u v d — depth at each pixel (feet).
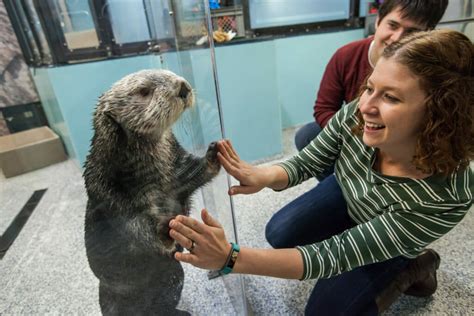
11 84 4.40
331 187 3.98
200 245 1.90
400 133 2.07
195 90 2.69
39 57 4.34
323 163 3.48
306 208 3.85
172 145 2.38
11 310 3.35
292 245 3.77
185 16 2.89
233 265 2.07
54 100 3.32
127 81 2.16
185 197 2.35
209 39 2.20
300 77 9.26
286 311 3.64
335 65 4.96
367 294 2.94
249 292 3.91
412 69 1.85
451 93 1.83
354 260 2.38
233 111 7.07
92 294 3.46
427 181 2.30
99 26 3.79
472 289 3.64
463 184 2.27
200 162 2.46
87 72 3.23
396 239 2.33
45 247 3.73
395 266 3.10
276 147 7.92
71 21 3.73
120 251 2.28
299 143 6.10
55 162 4.06
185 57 3.08
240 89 6.97
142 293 2.53
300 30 8.87
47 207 3.86
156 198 2.07
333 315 2.97
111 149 2.03
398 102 1.96
